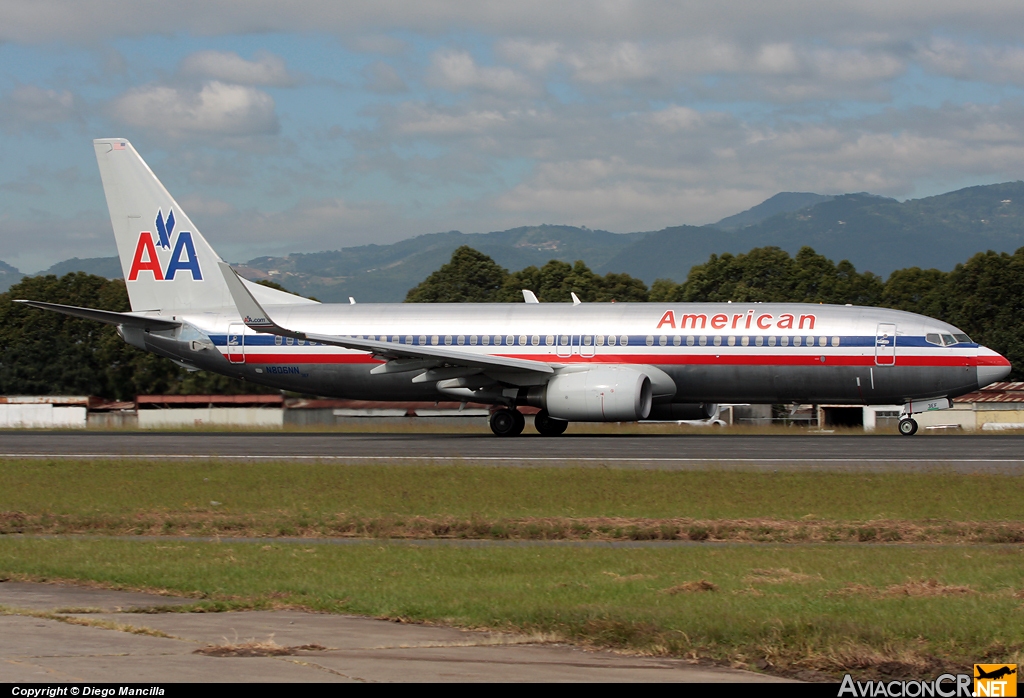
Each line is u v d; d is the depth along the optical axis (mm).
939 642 24484
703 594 29812
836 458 70625
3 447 85750
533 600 28812
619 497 52406
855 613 26812
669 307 95375
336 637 24766
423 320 99062
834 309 92438
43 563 35812
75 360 177125
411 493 54656
